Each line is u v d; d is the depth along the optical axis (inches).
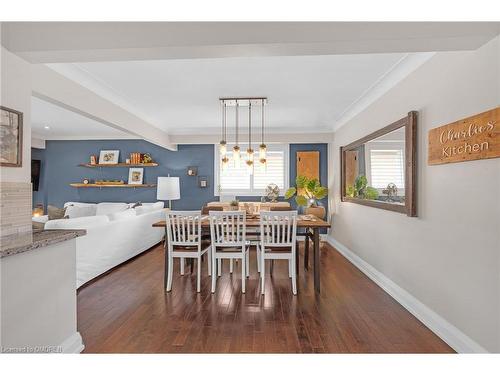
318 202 254.1
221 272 163.8
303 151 257.1
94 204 260.8
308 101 166.1
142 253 207.5
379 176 143.8
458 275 87.4
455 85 89.1
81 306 115.5
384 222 138.5
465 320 84.4
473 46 77.7
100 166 270.5
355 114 182.2
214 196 263.4
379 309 113.4
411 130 109.9
